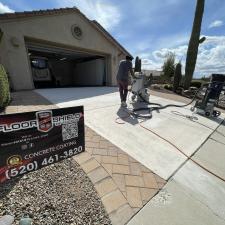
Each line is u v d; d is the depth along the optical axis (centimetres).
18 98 541
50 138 167
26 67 759
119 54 1260
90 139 297
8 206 153
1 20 663
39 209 154
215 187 212
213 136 369
